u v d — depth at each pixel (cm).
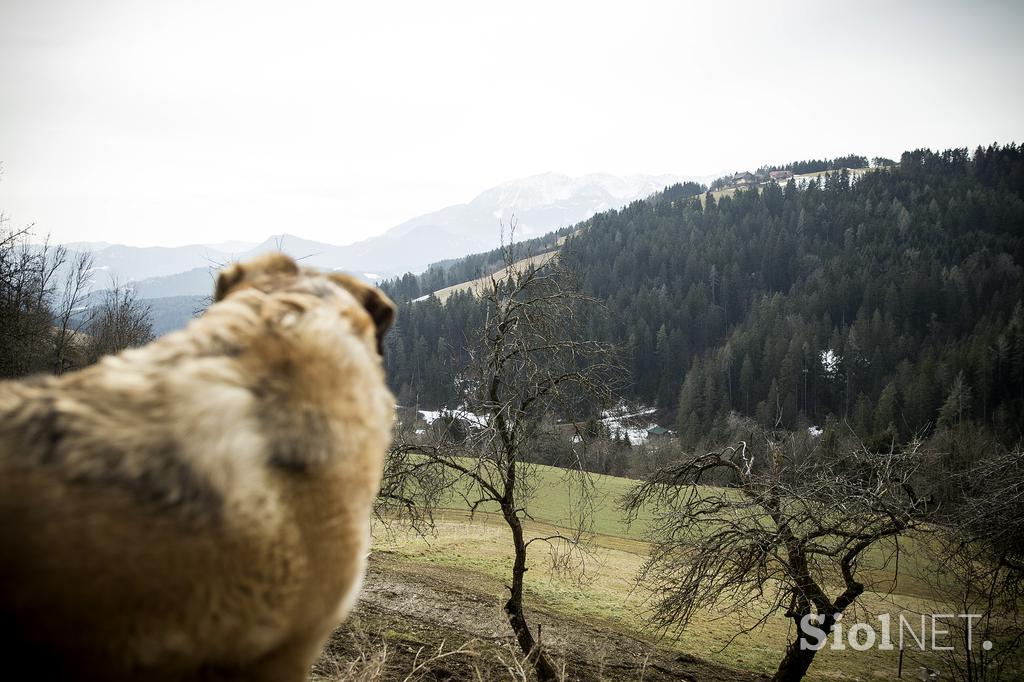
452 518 4138
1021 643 1884
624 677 1997
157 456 125
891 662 2225
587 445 1636
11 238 2711
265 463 138
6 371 2672
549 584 3038
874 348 12962
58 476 116
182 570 125
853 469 1711
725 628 2658
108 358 139
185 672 131
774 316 15150
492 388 1530
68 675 119
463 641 2062
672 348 14600
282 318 159
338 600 157
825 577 1609
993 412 9838
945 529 1526
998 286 15650
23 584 112
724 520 1545
